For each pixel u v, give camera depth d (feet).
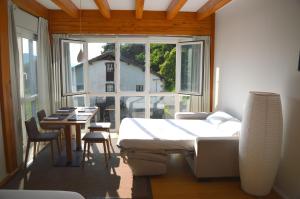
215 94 17.74
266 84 11.26
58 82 17.42
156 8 16.87
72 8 15.47
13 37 12.06
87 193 10.23
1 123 11.09
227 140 10.88
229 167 11.08
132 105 19.44
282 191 10.12
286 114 9.82
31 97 15.24
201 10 16.47
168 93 19.33
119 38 18.25
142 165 11.43
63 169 12.44
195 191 10.50
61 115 13.37
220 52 16.74
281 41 10.11
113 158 13.84
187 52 18.45
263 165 9.50
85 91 18.80
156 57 18.98
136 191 10.44
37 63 15.34
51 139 12.51
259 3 11.77
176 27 17.74
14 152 11.96
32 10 14.43
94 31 17.46
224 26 16.03
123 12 17.42
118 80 18.97
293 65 9.39
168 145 11.44
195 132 12.77
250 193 10.15
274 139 9.33
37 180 11.28
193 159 11.80
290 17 9.52
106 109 19.35
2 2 10.87
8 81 11.43
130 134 12.20
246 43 13.10
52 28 17.25
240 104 13.84
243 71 13.46
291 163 9.54
